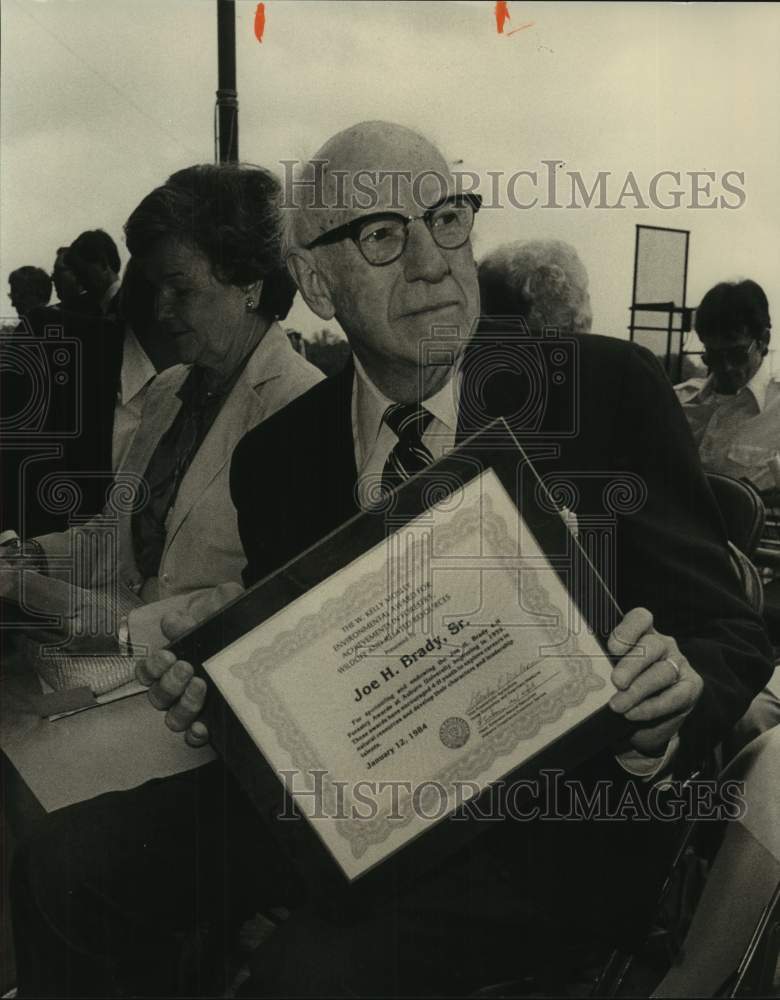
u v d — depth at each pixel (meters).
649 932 1.01
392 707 0.89
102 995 1.00
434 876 0.95
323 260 1.09
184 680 0.88
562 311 1.09
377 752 0.89
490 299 1.09
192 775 1.07
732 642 1.02
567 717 0.89
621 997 1.02
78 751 1.15
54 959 1.00
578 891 0.98
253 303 1.11
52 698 1.15
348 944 0.91
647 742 0.92
